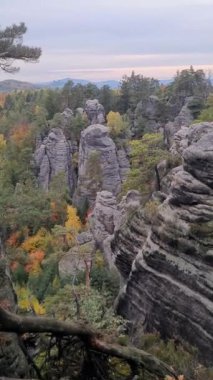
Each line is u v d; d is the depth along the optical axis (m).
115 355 13.02
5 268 16.80
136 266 25.39
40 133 104.81
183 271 22.31
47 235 68.62
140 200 34.41
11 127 126.88
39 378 13.05
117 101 125.06
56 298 27.33
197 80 112.56
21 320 11.55
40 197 77.31
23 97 172.25
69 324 12.52
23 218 70.94
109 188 85.50
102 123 100.88
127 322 24.17
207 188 23.16
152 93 125.19
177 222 23.39
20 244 68.38
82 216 80.50
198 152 23.42
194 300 21.45
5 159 103.69
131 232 29.66
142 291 24.91
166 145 72.75
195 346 21.03
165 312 22.98
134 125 105.38
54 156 94.00
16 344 13.12
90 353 13.16
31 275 55.34
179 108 106.69
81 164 88.50
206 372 17.78
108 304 31.47
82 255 47.94
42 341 14.01
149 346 21.61
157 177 33.25
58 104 127.00
